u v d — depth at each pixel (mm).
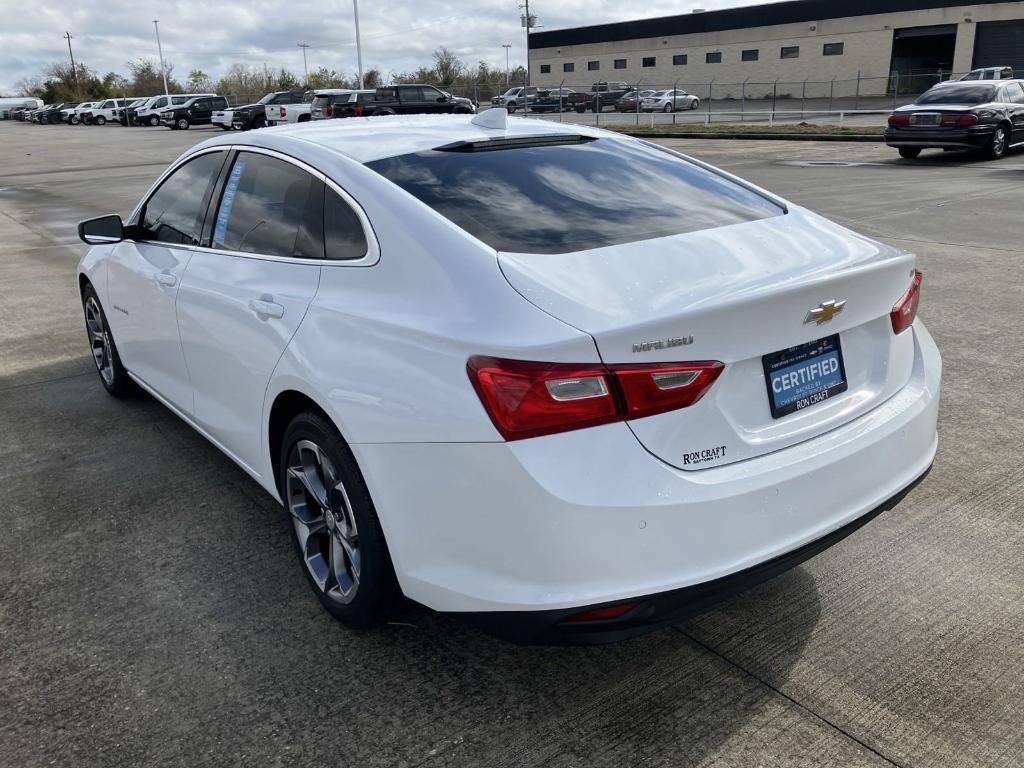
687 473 2170
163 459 4258
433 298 2369
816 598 2988
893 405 2676
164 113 46656
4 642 2836
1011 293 6953
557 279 2279
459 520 2227
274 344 2834
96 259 4715
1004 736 2338
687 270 2383
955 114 17047
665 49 60344
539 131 3400
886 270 2555
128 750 2352
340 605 2814
